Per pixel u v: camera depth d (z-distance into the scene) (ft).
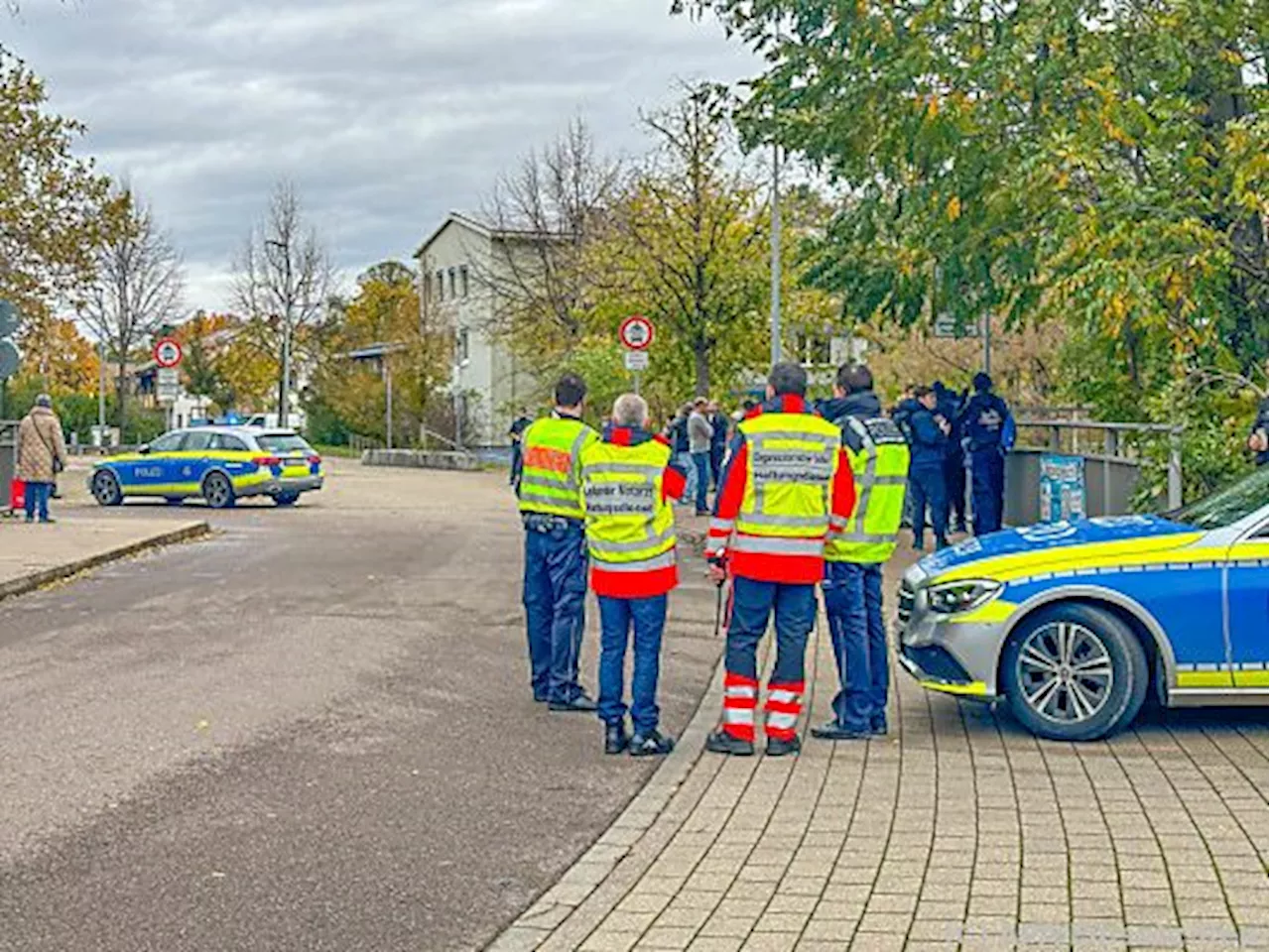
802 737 32.55
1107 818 25.41
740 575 30.86
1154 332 51.03
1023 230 58.95
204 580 61.26
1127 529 32.76
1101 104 51.85
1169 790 27.22
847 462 31.17
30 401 177.88
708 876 22.85
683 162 131.23
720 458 99.25
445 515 101.14
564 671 35.32
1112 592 31.09
